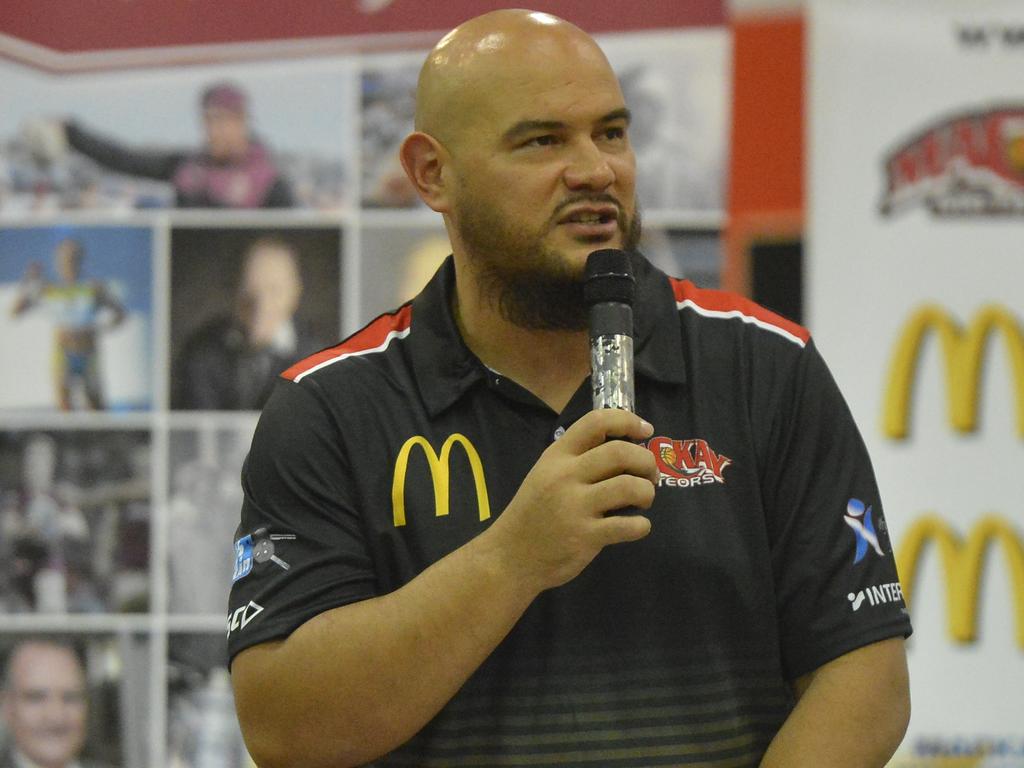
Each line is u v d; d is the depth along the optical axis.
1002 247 11.15
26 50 11.72
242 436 11.60
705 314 5.96
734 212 11.30
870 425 11.16
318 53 11.65
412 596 5.02
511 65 5.45
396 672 4.99
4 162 11.72
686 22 11.40
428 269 11.56
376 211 11.59
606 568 5.43
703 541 5.44
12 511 11.62
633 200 5.59
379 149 11.59
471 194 5.50
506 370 5.81
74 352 11.68
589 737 5.30
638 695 5.34
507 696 5.37
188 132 11.70
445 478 5.56
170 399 11.65
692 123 11.35
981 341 11.11
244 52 11.68
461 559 4.99
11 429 11.65
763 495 5.61
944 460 11.09
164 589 11.55
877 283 11.20
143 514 11.60
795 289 11.25
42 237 11.71
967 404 11.09
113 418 11.65
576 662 5.37
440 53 5.78
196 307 11.65
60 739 11.45
